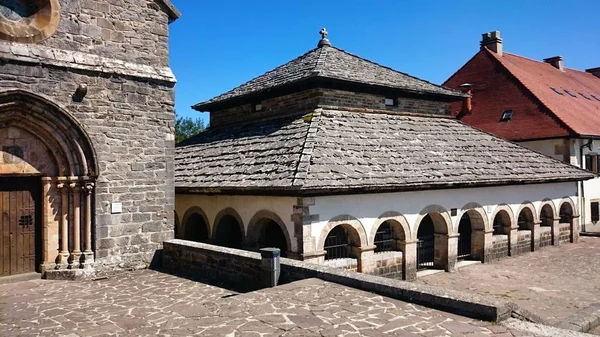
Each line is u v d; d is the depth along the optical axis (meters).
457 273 14.25
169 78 12.39
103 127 11.34
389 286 7.82
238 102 19.02
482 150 16.92
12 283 10.47
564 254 17.03
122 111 11.64
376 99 16.77
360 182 11.77
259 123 17.45
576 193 19.78
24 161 10.66
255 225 13.16
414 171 13.40
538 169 17.31
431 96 18.11
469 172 14.71
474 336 5.99
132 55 11.91
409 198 13.57
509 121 24.06
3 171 10.38
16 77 10.12
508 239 16.59
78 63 10.91
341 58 17.97
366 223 12.60
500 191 16.20
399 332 6.21
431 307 7.20
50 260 11.00
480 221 15.65
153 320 7.78
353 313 7.02
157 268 12.08
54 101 10.58
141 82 11.98
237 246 15.13
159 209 12.25
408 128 16.33
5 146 10.41
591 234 21.12
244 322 6.82
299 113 15.93
